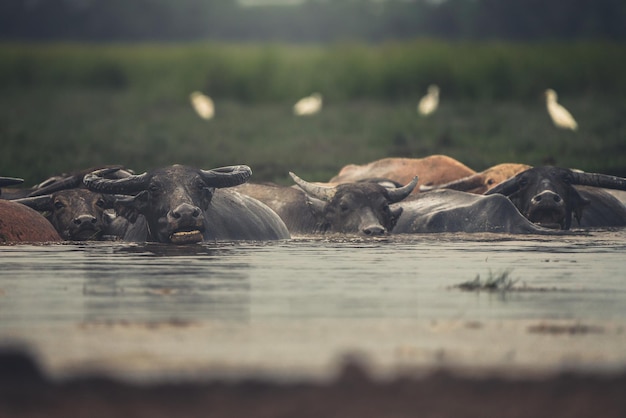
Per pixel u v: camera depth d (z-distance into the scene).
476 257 44.81
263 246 49.41
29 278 37.94
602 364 24.31
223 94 171.25
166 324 29.05
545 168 59.94
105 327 28.56
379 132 113.25
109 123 126.81
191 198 50.34
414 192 67.00
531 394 21.44
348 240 52.41
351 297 33.69
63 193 55.69
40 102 157.00
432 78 161.12
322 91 164.50
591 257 44.84
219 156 93.31
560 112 105.62
